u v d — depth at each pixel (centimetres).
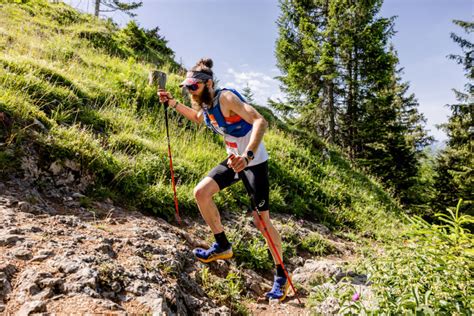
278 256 328
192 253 347
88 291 213
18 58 613
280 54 1927
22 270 219
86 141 433
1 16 1059
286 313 325
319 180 884
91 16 1623
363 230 694
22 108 425
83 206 363
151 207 420
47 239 262
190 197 467
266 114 1271
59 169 384
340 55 1725
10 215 284
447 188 1695
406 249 283
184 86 290
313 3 1945
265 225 321
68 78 647
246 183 313
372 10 1756
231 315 298
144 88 777
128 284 237
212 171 318
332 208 743
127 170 449
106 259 255
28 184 349
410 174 1825
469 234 271
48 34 1027
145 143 559
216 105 296
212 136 769
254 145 277
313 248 523
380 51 1720
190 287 294
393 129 1867
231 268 372
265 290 368
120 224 349
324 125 1980
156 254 302
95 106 630
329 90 1866
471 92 1727
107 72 825
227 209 519
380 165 1792
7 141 367
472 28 1702
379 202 966
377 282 263
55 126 443
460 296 228
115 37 1416
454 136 1811
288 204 675
